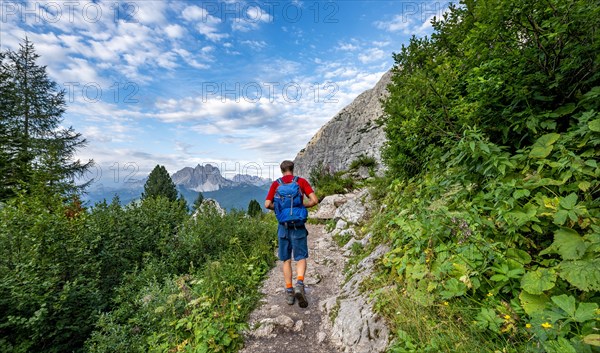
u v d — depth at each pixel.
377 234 5.28
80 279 4.25
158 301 4.07
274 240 7.78
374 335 2.69
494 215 2.66
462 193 3.13
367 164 15.30
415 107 3.88
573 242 1.99
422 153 4.71
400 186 5.55
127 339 3.65
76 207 7.02
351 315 3.18
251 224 8.58
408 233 3.35
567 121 2.87
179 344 3.30
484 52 2.96
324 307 3.84
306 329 3.39
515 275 2.09
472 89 3.14
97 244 5.20
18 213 4.93
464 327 2.14
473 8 3.92
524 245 2.39
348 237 7.08
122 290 4.69
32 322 3.36
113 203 6.82
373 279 3.73
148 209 7.93
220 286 4.21
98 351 3.37
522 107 3.02
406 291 2.82
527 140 3.16
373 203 8.04
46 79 21.75
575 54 2.52
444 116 3.64
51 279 3.88
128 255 6.06
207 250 6.77
